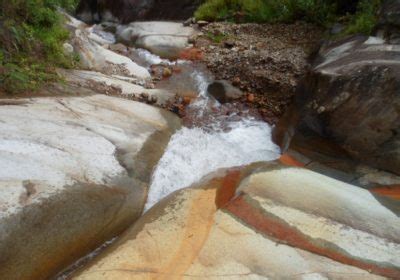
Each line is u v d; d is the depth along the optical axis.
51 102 4.76
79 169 3.61
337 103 4.49
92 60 6.75
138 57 7.78
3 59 5.21
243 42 7.98
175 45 8.07
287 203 3.45
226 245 2.99
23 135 3.75
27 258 2.79
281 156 4.72
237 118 5.81
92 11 12.29
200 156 4.83
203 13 9.61
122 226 3.48
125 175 3.89
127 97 5.80
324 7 8.42
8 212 2.86
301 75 6.38
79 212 3.20
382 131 4.13
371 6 6.48
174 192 3.81
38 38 6.02
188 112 5.85
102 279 2.72
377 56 4.86
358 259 2.90
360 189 3.90
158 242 3.06
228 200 3.57
